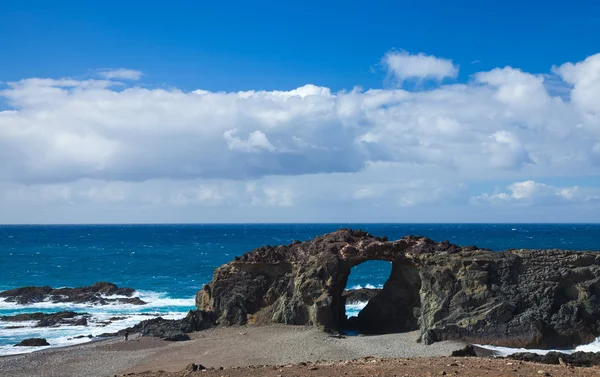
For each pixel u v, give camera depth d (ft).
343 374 77.00
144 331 176.45
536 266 156.87
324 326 169.68
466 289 156.56
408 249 174.70
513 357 110.73
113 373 128.57
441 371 76.07
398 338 157.89
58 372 131.03
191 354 145.89
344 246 179.01
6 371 132.57
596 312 148.36
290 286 183.01
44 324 200.13
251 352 144.66
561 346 145.48
